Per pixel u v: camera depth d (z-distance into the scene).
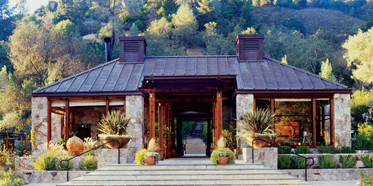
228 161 13.06
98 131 22.56
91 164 15.09
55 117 21.97
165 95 18.17
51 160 15.37
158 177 11.95
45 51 43.66
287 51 62.66
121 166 12.95
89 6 110.56
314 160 15.05
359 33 35.97
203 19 88.88
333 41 77.94
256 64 21.05
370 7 129.62
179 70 20.69
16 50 42.69
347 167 14.72
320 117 18.83
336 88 17.98
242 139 17.61
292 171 14.45
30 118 35.19
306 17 126.62
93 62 47.44
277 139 18.59
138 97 18.16
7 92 35.66
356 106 27.05
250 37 21.62
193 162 14.32
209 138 24.34
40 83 40.84
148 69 21.03
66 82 19.56
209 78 15.99
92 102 18.89
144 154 13.25
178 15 85.94
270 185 11.11
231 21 90.88
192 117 26.16
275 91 18.02
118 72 20.73
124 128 14.48
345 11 135.50
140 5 99.19
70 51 46.59
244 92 18.02
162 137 18.00
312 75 19.47
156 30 80.25
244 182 11.45
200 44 82.25
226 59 21.89
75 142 16.38
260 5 142.38
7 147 22.41
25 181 14.48
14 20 88.56
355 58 36.97
